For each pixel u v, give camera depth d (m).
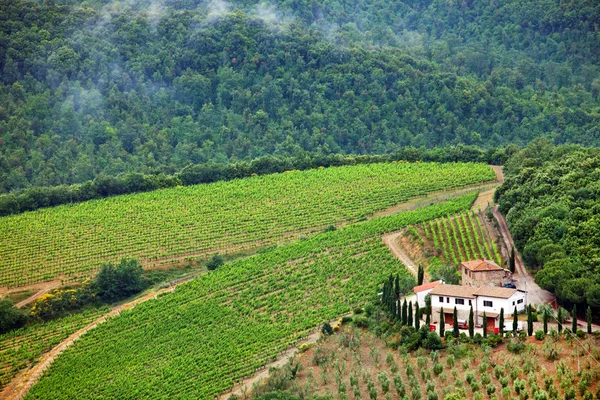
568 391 130.25
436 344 154.25
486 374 140.50
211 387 168.12
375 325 171.50
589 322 149.12
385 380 145.50
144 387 174.25
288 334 184.38
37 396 179.50
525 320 159.88
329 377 155.25
